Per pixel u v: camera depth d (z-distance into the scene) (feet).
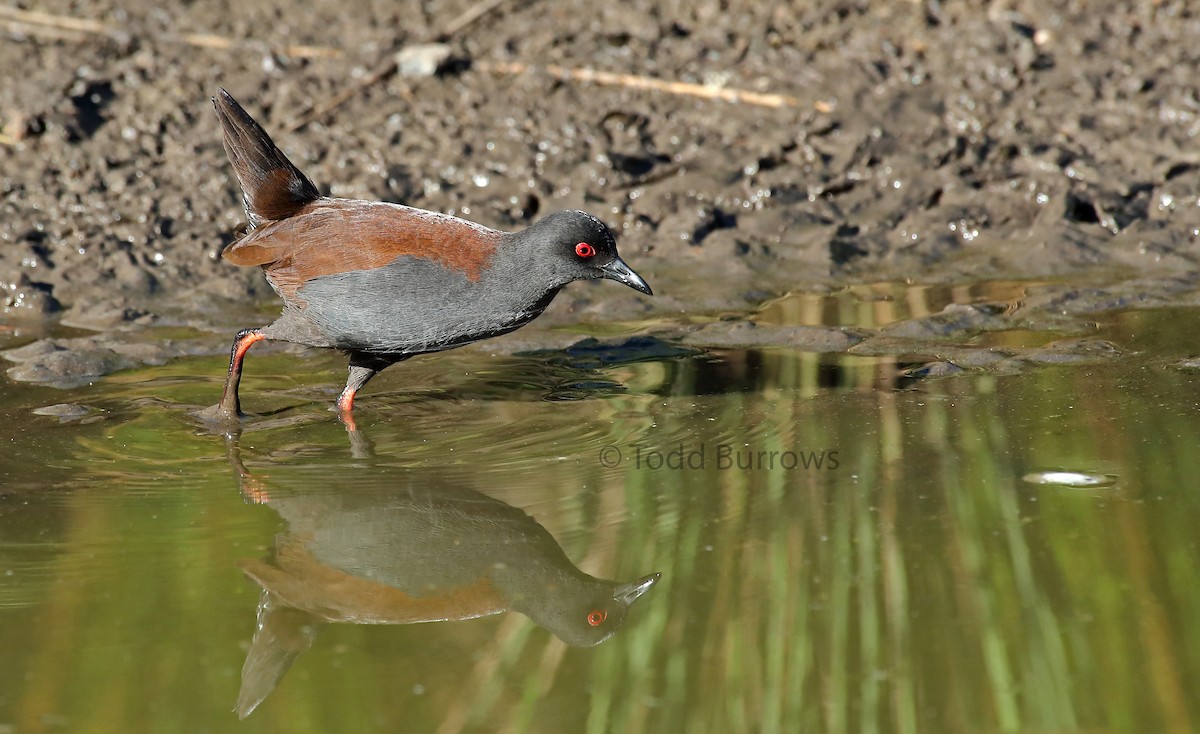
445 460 33.14
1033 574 26.96
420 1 61.57
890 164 52.19
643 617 26.18
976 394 36.24
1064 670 24.04
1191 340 39.50
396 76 57.62
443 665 25.17
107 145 53.57
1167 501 29.50
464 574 28.66
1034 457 32.01
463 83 57.21
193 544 29.19
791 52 57.47
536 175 52.54
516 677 24.77
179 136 54.08
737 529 29.14
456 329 35.60
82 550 28.73
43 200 50.80
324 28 60.59
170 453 33.81
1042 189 50.29
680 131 54.49
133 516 30.32
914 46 57.06
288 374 39.96
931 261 48.03
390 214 35.78
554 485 31.68
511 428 35.12
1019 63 55.26
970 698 23.35
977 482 30.81
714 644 25.29
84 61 57.72
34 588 27.14
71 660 24.82
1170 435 32.86
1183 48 55.42
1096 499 29.78
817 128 53.36
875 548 28.12
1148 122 52.49
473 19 60.44
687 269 48.34
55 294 46.29
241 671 24.63
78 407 36.88
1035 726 22.66
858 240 49.47
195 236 49.47
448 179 52.65
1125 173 50.52
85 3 61.67
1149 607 25.72
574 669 24.98
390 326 35.19
